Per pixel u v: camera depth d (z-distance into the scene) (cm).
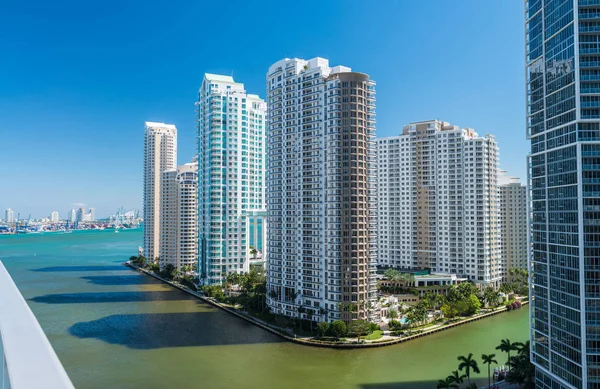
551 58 13950
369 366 17325
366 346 19700
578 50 12800
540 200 14412
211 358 17975
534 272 14688
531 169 14988
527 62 15288
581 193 12519
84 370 16288
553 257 13650
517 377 15112
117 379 15500
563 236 13162
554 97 13800
